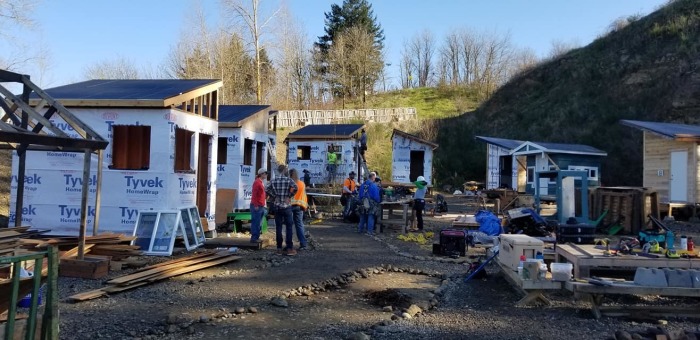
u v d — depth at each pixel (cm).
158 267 909
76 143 834
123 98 1171
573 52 4781
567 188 1496
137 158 1232
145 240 1098
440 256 1138
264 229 1413
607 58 4259
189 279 859
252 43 3906
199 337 564
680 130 2105
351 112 4647
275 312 675
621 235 1606
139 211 1140
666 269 690
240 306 693
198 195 1423
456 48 7050
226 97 4497
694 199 1955
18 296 414
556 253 883
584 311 705
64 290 770
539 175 1731
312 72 5916
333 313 680
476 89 6050
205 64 4525
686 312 680
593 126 3659
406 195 2231
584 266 757
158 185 1166
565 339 586
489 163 3344
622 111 3647
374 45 6512
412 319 657
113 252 938
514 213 1438
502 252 876
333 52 6072
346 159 2753
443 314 688
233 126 1733
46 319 400
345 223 1844
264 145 2016
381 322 632
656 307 688
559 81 4469
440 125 4503
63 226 1198
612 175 3250
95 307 673
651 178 2188
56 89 1335
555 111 4050
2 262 370
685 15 4025
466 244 1213
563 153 2481
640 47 4084
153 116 1173
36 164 1210
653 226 1543
